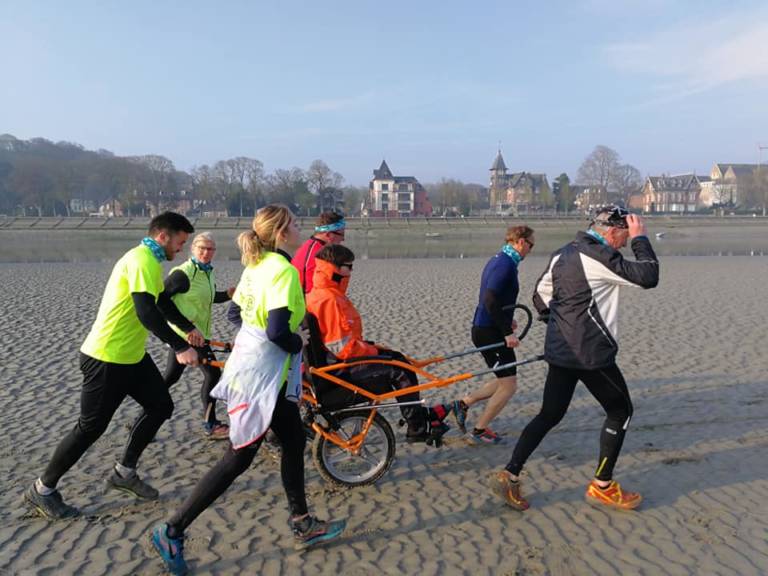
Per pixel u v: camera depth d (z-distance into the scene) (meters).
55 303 14.67
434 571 3.72
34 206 110.00
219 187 106.94
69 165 116.50
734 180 125.94
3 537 4.07
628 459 5.45
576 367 4.26
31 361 8.85
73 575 3.64
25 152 143.25
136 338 4.22
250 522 4.30
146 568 3.73
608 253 4.14
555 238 59.75
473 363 8.83
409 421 5.17
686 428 6.21
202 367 5.74
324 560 3.84
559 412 4.40
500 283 5.26
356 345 4.75
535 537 4.12
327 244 5.23
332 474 4.81
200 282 5.60
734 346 9.87
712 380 7.91
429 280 19.70
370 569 3.74
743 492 4.79
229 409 3.64
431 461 5.41
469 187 161.00
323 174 112.31
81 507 4.50
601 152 120.88
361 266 26.08
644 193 137.25
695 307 13.73
